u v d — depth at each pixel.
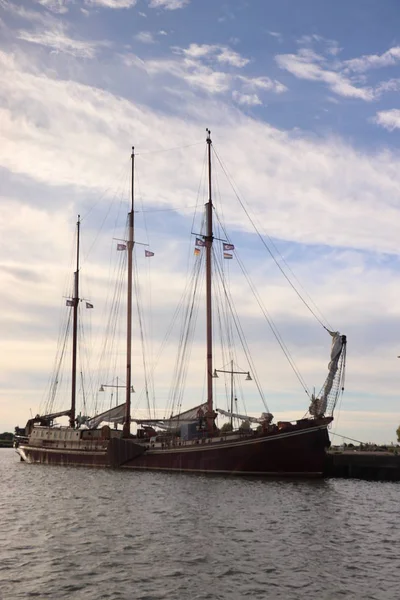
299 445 69.44
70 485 64.12
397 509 50.44
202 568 29.05
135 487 61.28
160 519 42.09
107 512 45.19
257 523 41.06
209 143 88.38
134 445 83.19
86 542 34.34
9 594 25.03
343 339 72.31
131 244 101.81
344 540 36.34
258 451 70.50
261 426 71.94
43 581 26.73
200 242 85.94
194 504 49.12
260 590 25.92
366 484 72.38
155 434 91.94
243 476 71.31
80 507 47.88
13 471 84.56
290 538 36.41
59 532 37.34
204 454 74.88
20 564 29.47
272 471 70.19
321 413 70.94
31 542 34.34
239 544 34.28
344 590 26.11
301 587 26.41
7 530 38.06
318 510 47.41
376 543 35.78
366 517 45.38
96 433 92.31
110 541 34.62
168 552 32.03
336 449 104.75
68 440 95.50
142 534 36.72
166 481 66.75
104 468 87.38
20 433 110.56
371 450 102.38
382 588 26.45
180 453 77.62
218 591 25.70
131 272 101.19
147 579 27.17
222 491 57.56
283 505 49.34
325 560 31.12
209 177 87.69
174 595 25.09
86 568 28.80
